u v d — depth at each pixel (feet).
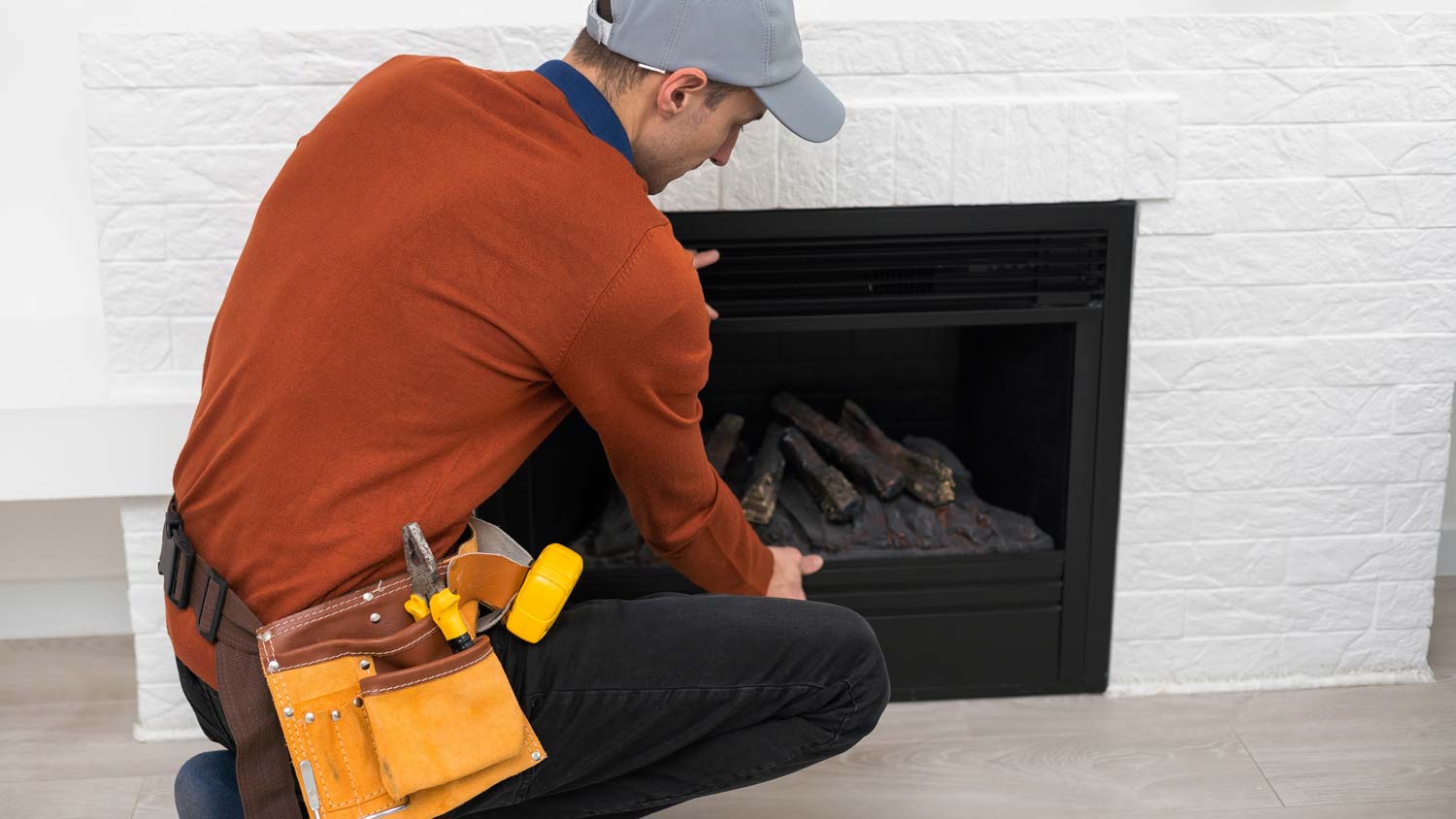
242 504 3.90
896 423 7.97
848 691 4.57
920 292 6.40
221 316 4.19
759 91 4.16
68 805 6.15
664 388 4.09
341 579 3.85
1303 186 6.35
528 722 4.20
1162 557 6.90
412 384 3.86
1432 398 6.73
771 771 4.75
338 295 3.85
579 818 4.79
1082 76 6.15
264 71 5.96
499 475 4.12
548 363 3.96
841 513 7.02
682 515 4.55
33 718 6.88
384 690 3.81
